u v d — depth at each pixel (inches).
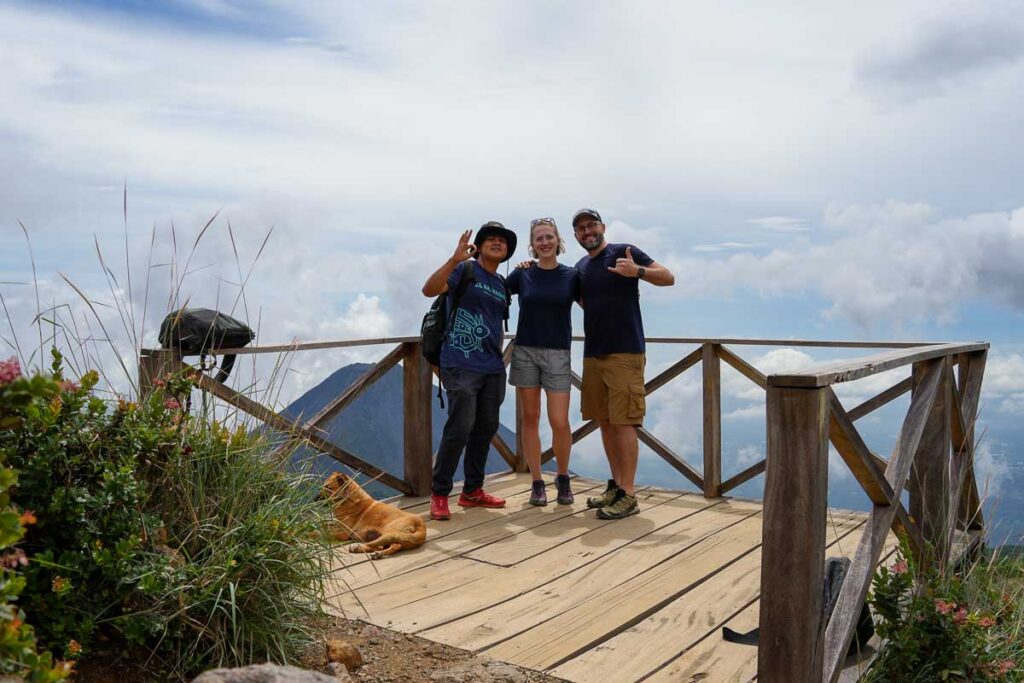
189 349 168.9
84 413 109.7
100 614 97.9
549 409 228.4
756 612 145.7
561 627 136.4
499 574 166.1
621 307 212.1
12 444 100.1
